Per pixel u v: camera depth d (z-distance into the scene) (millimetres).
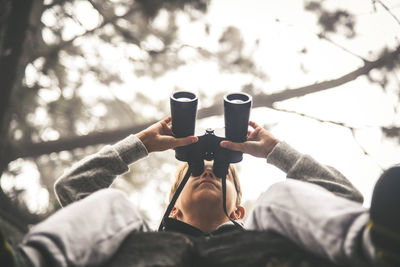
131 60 6492
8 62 4309
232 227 1797
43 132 5777
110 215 1436
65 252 1198
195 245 1504
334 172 1906
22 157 5000
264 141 1997
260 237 1459
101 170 1927
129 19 6266
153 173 6312
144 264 1361
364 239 1162
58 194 1894
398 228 1106
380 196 1138
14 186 5137
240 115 1952
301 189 1449
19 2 4328
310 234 1314
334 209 1299
